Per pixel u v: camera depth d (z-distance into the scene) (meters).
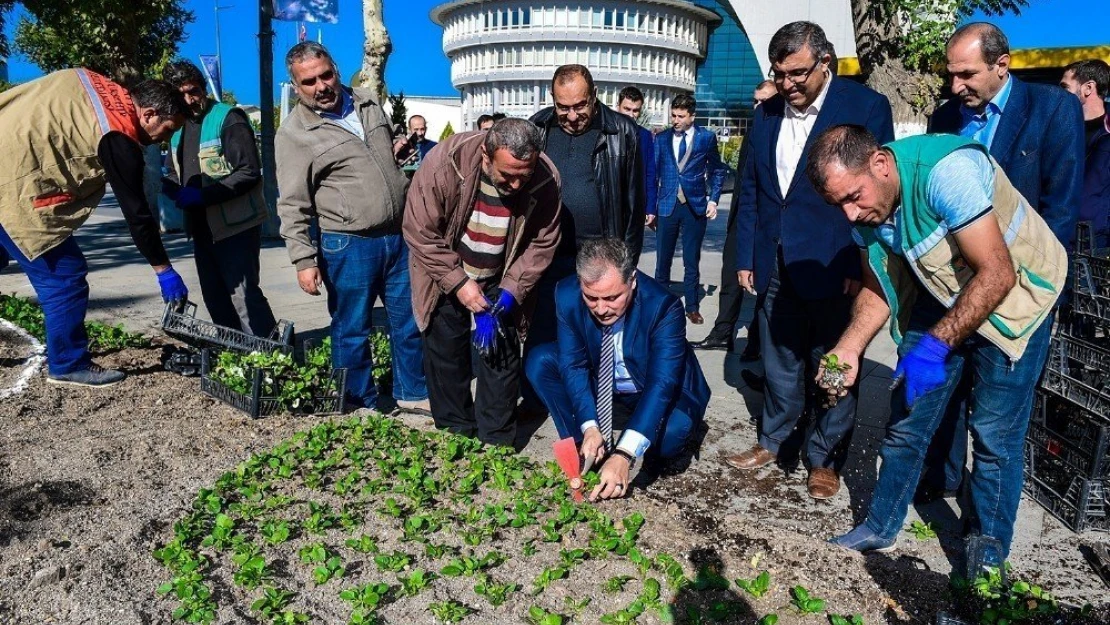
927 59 8.52
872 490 4.15
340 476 3.92
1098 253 4.45
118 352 6.03
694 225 7.70
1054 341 4.05
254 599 2.97
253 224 5.51
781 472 4.36
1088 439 3.70
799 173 3.92
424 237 3.95
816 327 4.08
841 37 71.00
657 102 82.88
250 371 4.68
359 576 3.12
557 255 4.61
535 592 3.03
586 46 81.88
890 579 3.15
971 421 3.23
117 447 4.20
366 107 4.57
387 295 4.82
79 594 2.95
